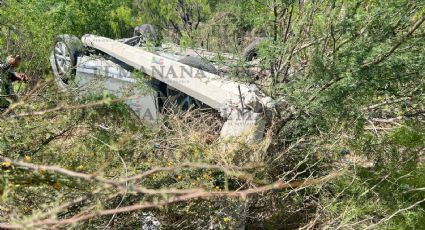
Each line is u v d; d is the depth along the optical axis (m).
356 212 2.58
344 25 2.76
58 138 2.99
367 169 3.10
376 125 3.66
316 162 2.86
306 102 2.87
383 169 3.11
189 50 4.51
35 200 2.36
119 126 3.24
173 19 7.07
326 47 3.04
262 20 3.20
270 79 3.32
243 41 3.77
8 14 5.78
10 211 2.00
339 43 3.00
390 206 2.81
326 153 3.01
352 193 2.87
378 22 2.71
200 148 2.71
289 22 3.16
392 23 2.69
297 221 2.97
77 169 2.39
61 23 6.75
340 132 3.04
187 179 2.49
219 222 2.50
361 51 2.68
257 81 3.36
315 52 2.89
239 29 3.68
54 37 6.13
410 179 3.03
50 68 5.73
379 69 2.70
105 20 7.46
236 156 2.67
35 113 2.01
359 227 2.67
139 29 6.16
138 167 2.60
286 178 3.03
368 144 3.13
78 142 2.87
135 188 1.59
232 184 2.67
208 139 3.04
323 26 3.01
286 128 3.15
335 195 2.93
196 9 6.60
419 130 3.20
